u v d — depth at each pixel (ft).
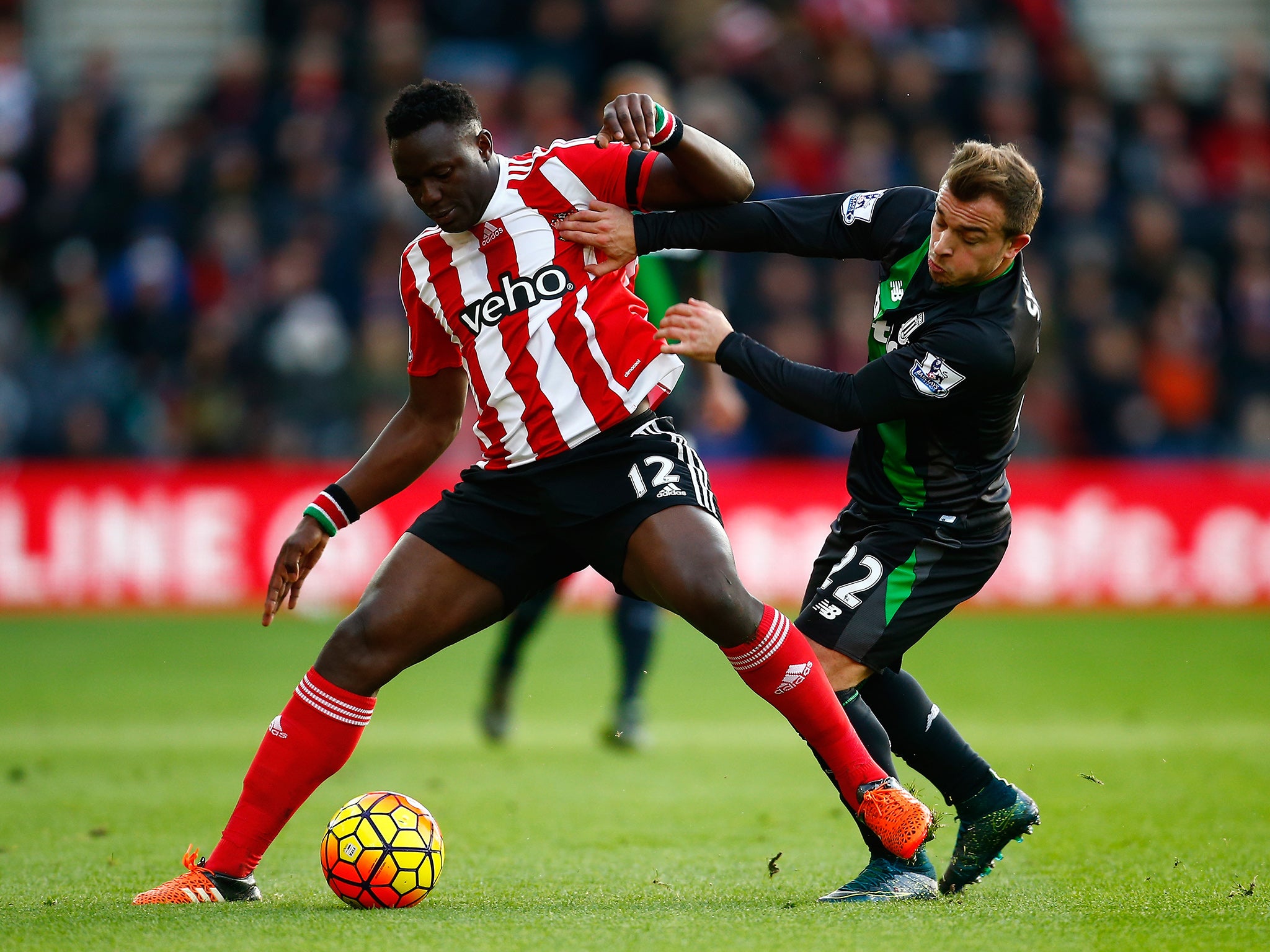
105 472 138.62
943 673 108.78
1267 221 162.71
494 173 45.29
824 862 52.34
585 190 45.70
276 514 138.82
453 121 44.04
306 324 144.77
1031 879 48.37
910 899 43.86
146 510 138.41
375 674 45.09
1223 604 139.64
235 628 133.18
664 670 118.32
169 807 64.28
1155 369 153.99
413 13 174.19
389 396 142.61
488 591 45.75
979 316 43.88
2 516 138.21
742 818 61.57
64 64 202.80
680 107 157.07
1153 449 149.28
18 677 108.58
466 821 60.85
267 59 169.58
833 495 136.98
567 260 45.39
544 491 44.91
